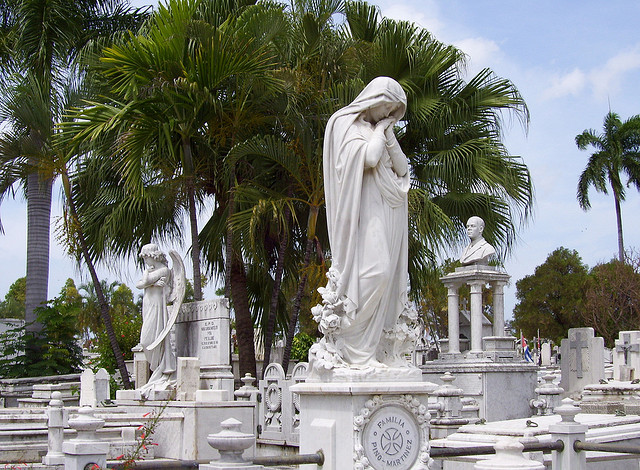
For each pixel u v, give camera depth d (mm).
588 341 19562
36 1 20391
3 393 19438
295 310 17891
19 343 20984
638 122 42375
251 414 12328
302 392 5750
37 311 21062
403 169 6137
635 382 16781
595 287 43000
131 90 16078
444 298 35344
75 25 21016
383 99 5992
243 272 19672
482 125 20250
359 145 5848
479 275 17688
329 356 5684
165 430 12102
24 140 17844
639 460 9656
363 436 5316
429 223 17922
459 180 19078
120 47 15977
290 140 18172
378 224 5852
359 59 18625
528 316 49375
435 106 18969
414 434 5516
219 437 4680
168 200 18812
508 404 16328
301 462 5250
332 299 5734
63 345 21266
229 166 16859
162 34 16094
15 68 22516
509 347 17547
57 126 17922
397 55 18828
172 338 14602
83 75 19359
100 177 18922
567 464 6688
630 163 42250
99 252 19031
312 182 17234
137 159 15953
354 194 5816
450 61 19625
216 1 19312
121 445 11078
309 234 17422
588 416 11570
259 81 16531
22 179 20719
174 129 16891
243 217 17062
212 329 14078
